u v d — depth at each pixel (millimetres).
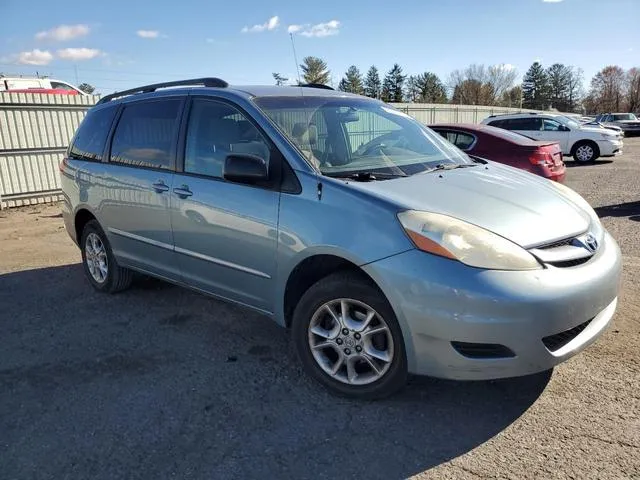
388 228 2906
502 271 2713
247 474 2604
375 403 3164
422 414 3043
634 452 2637
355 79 73188
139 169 4438
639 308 4332
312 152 3463
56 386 3484
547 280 2742
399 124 4387
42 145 11781
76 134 5531
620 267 3238
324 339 3279
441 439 2816
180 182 4016
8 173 11281
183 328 4359
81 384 3500
